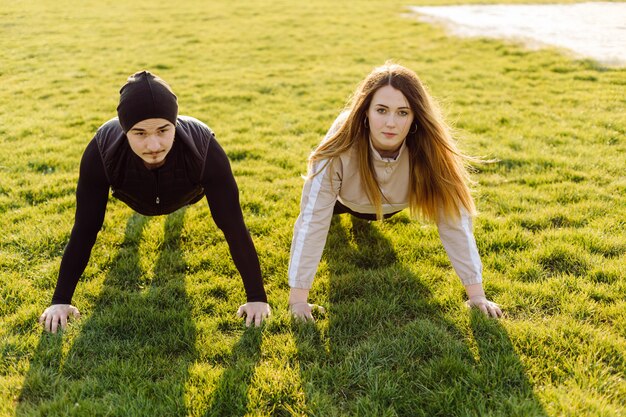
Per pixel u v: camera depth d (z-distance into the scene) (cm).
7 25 1479
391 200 310
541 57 991
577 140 562
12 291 309
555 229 378
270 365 254
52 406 227
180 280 326
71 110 709
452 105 710
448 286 316
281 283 325
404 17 1609
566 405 223
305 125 640
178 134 262
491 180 465
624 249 348
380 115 260
